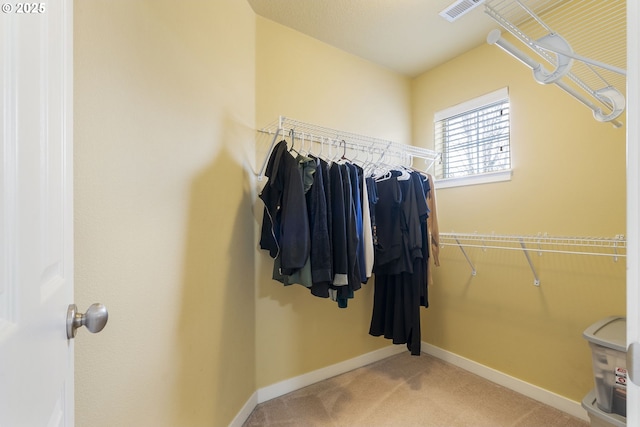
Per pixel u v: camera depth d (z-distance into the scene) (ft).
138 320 3.14
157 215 3.44
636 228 1.38
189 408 3.92
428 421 5.40
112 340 2.83
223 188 4.87
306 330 6.67
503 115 6.88
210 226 4.48
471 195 7.27
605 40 3.89
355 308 7.45
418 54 7.61
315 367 6.78
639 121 1.39
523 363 6.26
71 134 2.06
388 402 5.98
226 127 5.01
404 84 8.63
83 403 2.52
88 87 2.60
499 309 6.69
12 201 1.28
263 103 6.21
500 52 6.79
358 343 7.49
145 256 3.26
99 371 2.69
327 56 7.18
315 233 4.95
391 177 6.49
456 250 7.57
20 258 1.33
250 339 5.75
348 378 6.93
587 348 5.40
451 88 7.82
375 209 6.55
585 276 5.43
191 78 4.11
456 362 7.49
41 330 1.53
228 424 4.88
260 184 6.15
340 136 6.59
